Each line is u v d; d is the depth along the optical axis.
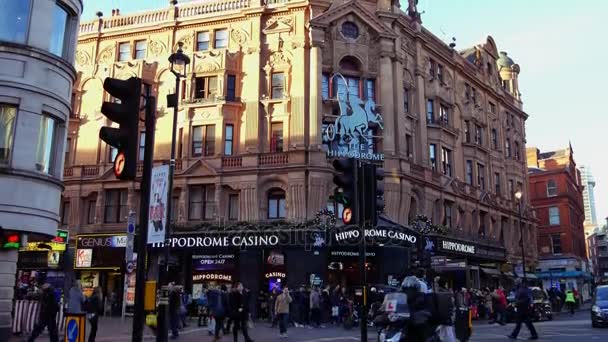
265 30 34.25
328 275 30.66
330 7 33.84
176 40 35.84
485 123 46.28
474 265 40.78
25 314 17.80
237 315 16.23
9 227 16.66
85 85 36.88
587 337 17.98
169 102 18.89
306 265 29.42
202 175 32.75
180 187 33.09
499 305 25.59
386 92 34.38
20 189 17.09
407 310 9.81
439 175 37.72
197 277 31.36
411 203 35.09
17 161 17.08
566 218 68.50
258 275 29.72
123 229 33.94
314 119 32.12
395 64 35.25
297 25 33.81
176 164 33.53
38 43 18.00
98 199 34.66
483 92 47.41
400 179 33.31
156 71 35.69
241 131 33.56
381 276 30.62
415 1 39.97
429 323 9.80
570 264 66.81
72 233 34.50
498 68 54.50
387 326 10.02
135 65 35.84
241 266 29.89
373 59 34.88
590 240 131.75
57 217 18.67
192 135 34.00
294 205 30.97
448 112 41.19
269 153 32.03
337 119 32.38
